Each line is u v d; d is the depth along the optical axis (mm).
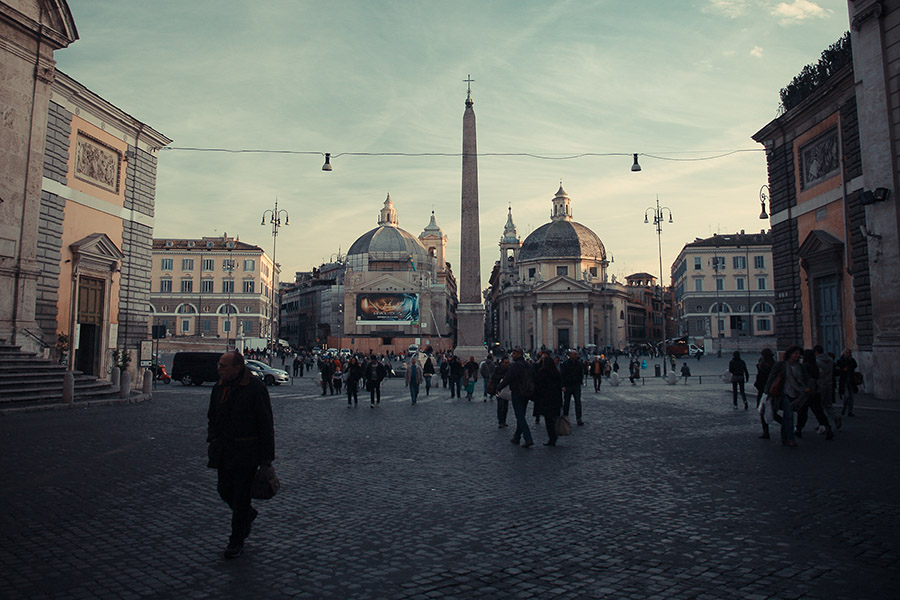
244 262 82688
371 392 19719
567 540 5773
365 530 6109
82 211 23094
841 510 6707
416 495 7551
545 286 92875
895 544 5586
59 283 21875
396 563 5168
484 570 5008
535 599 4434
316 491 7770
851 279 21641
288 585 4680
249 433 5375
